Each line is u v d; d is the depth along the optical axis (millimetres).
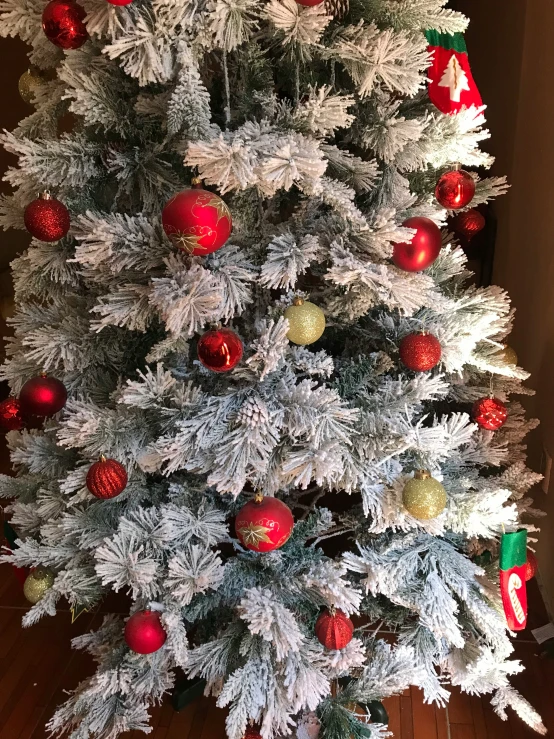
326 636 1022
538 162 1493
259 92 893
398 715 1346
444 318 1060
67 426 1020
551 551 1521
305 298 981
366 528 1169
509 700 1216
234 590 1113
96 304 1075
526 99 1560
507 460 1282
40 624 1582
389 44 810
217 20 796
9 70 2271
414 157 949
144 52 800
